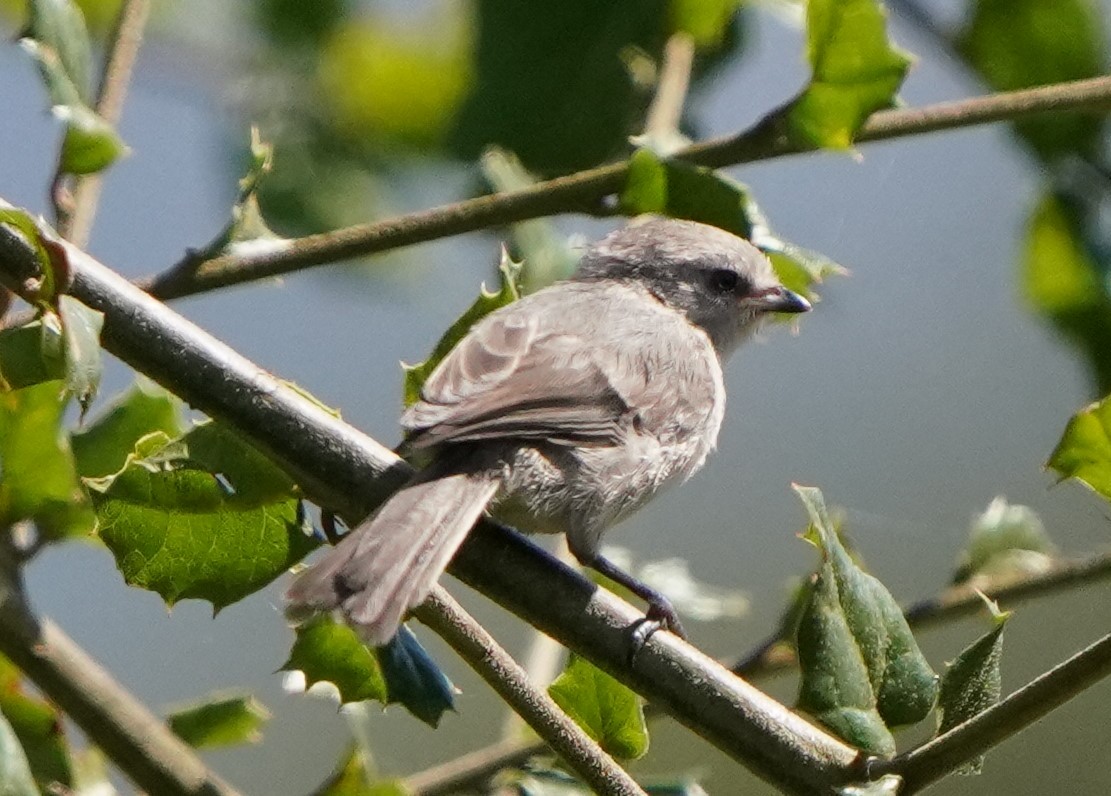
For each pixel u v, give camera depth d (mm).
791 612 8539
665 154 8789
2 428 7207
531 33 9875
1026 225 9859
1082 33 9977
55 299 6941
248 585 7648
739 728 7004
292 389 7664
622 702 7562
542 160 9914
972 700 6633
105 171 8266
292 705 14172
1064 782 12742
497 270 10242
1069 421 6590
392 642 7660
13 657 7648
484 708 14211
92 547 8180
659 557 14586
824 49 8578
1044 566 8891
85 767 8039
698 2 9781
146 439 7617
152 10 10258
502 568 7625
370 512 7777
